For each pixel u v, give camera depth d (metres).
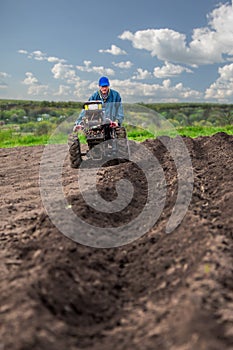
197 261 3.66
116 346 2.82
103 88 8.11
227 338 2.57
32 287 3.17
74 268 3.71
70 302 3.22
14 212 5.63
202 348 2.50
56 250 3.96
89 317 3.18
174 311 3.03
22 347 2.50
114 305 3.43
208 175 6.45
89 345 2.80
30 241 4.33
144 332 2.92
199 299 2.95
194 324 2.71
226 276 3.29
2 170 9.53
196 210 4.93
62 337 2.75
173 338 2.71
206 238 4.02
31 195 6.60
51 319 2.88
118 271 4.02
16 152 12.88
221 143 8.98
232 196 5.24
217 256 3.60
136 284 3.76
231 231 4.36
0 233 4.73
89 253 4.09
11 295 3.09
